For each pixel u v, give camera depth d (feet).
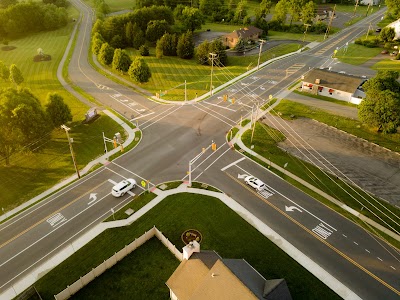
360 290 121.08
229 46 375.86
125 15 390.21
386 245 138.82
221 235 140.97
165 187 167.63
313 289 120.47
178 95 264.52
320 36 415.85
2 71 265.75
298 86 279.69
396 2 437.17
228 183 171.22
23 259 130.52
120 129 217.56
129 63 294.05
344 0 572.92
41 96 259.60
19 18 408.05
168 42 343.26
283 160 189.06
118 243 136.87
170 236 139.54
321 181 173.47
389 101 196.85
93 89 274.16
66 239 138.92
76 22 475.31
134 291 117.50
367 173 179.63
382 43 373.81
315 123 225.76
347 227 146.92
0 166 181.98
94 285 119.34
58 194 162.81
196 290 99.09
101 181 171.63
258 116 233.96
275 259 131.34
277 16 445.37
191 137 209.56
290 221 149.38
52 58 340.80
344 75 263.90
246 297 93.50
